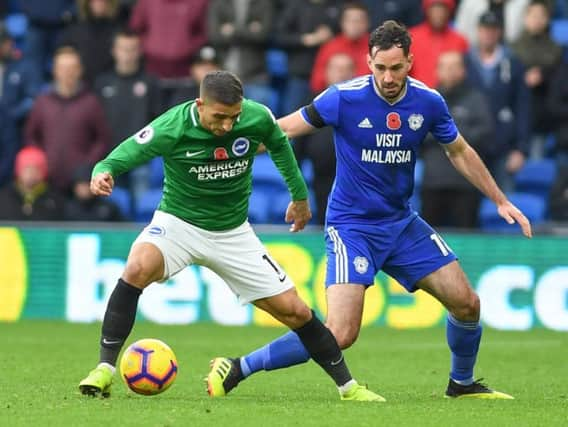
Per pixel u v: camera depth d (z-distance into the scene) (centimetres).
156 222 2861
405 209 3042
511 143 5991
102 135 5966
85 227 5469
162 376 2844
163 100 6281
